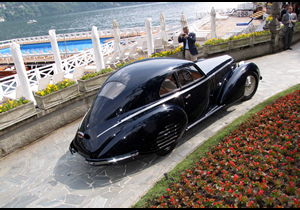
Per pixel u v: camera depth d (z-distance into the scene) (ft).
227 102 19.17
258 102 21.40
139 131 13.92
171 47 49.21
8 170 16.62
